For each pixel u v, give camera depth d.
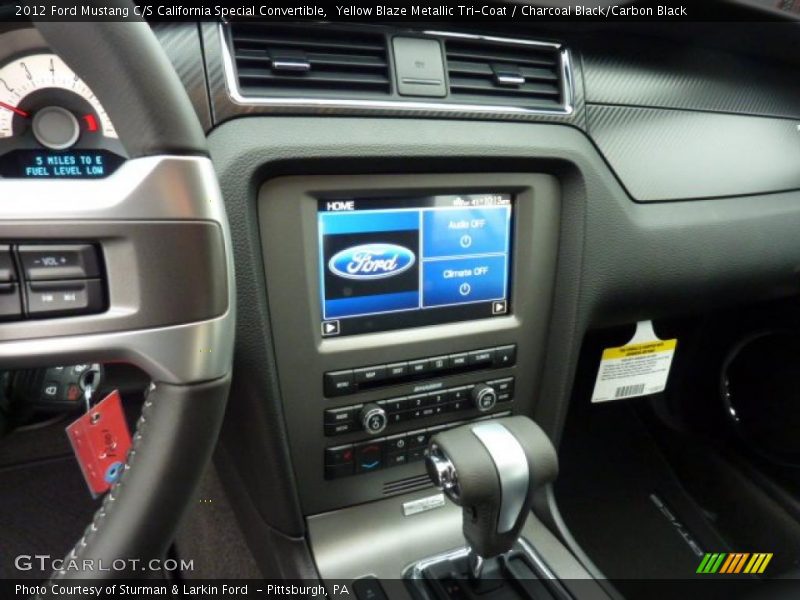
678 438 1.39
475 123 0.77
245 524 1.02
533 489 0.70
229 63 0.65
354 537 0.87
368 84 0.71
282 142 0.67
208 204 0.48
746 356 1.28
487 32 0.77
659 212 0.92
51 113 0.60
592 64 0.85
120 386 0.76
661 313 1.02
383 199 0.75
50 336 0.47
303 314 0.74
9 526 1.10
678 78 0.93
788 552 1.12
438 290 0.81
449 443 0.70
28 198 0.44
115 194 0.45
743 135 1.00
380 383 0.81
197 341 0.49
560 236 0.86
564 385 0.92
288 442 0.79
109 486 0.62
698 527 1.23
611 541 1.18
